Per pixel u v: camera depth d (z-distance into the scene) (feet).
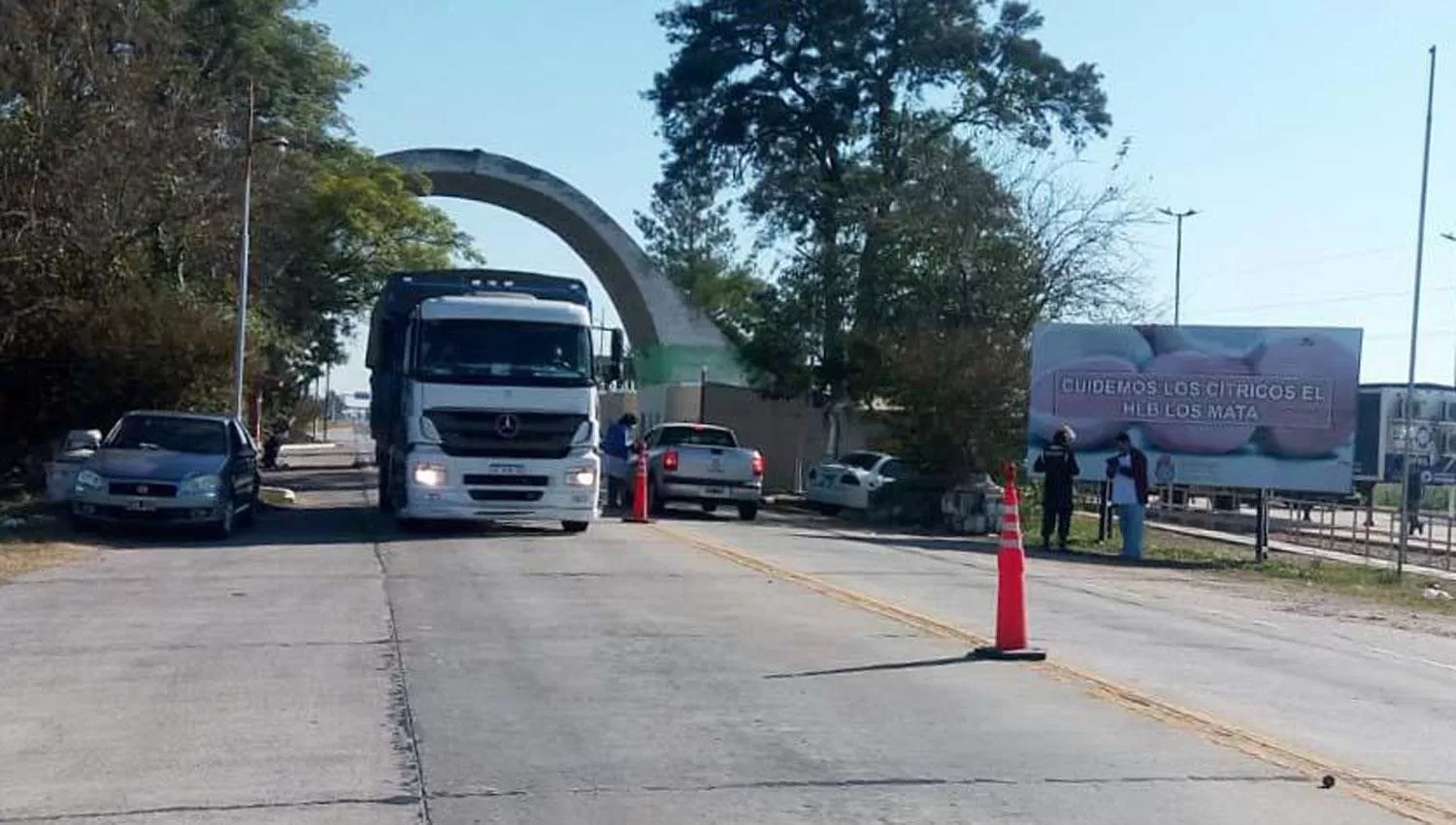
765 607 51.47
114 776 28.02
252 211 120.06
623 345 79.10
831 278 143.95
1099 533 98.58
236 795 26.71
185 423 77.00
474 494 73.51
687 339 186.09
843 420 152.87
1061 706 35.55
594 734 31.68
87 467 71.20
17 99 91.66
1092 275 124.88
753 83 156.46
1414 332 101.55
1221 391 90.89
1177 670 42.34
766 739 31.48
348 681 36.96
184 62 120.88
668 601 52.31
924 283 126.00
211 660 39.63
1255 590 72.28
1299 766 30.17
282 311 147.54
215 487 71.36
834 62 152.35
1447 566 91.20
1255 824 25.81
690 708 34.42
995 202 125.59
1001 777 28.55
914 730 32.53
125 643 42.19
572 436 74.95
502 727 32.19
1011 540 42.86
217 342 103.60
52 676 37.42
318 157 150.51
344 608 49.29
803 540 82.02
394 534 76.74
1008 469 43.50
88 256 94.02
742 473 103.60
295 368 156.76
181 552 66.39
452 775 28.19
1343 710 37.42
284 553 66.23
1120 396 92.73
